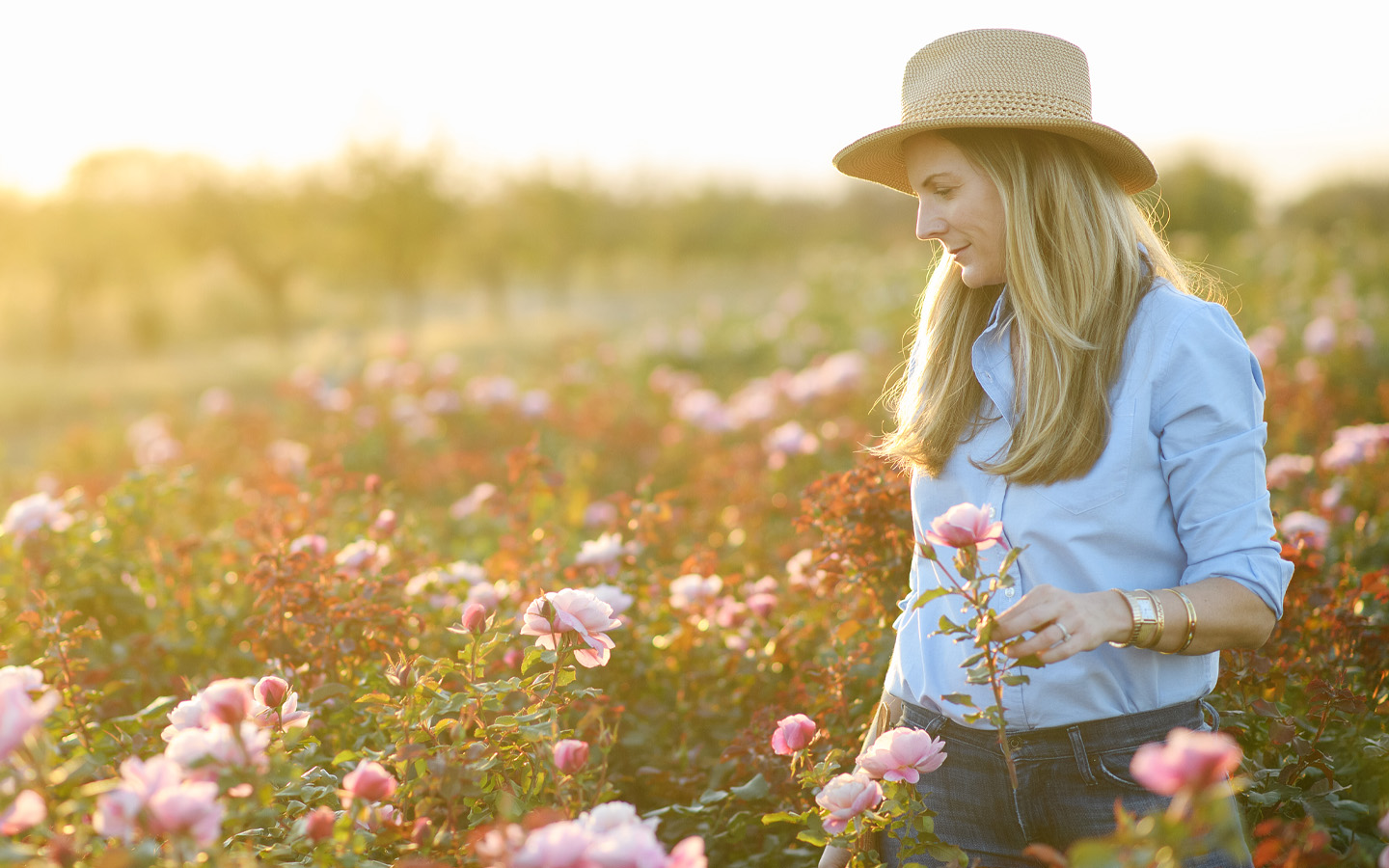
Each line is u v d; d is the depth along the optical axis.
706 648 3.03
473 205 36.94
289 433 8.03
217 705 1.51
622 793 2.71
